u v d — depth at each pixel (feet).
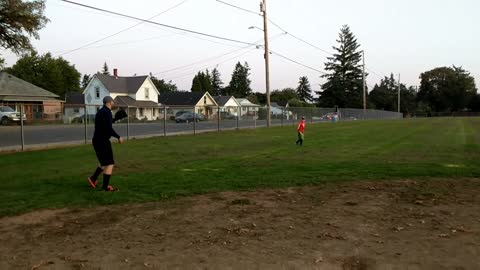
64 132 70.49
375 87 385.29
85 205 22.98
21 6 69.21
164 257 15.30
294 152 48.83
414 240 17.06
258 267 14.34
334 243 16.74
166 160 41.11
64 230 18.66
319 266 14.44
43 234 18.13
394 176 31.73
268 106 113.50
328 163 38.75
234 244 16.65
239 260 14.96
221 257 15.25
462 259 14.99
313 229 18.62
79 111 144.56
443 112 376.89
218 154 46.73
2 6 67.67
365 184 28.78
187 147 54.90
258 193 26.04
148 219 20.31
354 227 18.90
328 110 176.35
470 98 386.93
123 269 14.25
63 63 303.89
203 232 18.26
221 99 267.18
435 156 44.32
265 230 18.51
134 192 25.95
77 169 35.04
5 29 71.92
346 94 289.33
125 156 44.39
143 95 200.23
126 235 17.92
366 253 15.64
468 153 47.24
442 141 64.39
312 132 89.40
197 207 22.57
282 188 27.53
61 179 30.17
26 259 15.21
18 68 282.77
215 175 32.01
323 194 25.77
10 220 20.24
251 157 43.78
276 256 15.33
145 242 16.98
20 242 17.13
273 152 48.88
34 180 29.84
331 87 287.89
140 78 202.59
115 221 20.02
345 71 290.15
